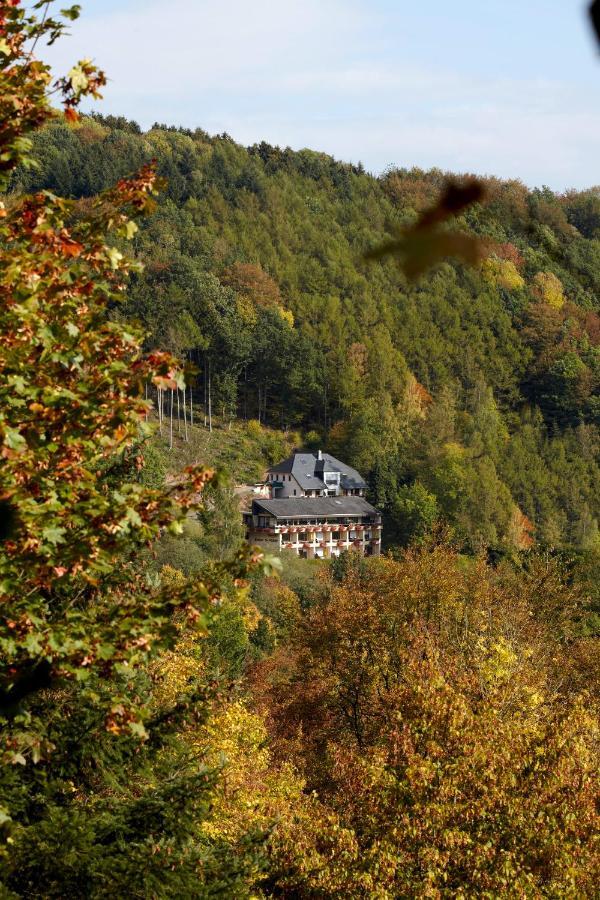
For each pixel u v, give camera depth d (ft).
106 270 72.38
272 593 517.55
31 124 67.21
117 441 67.51
